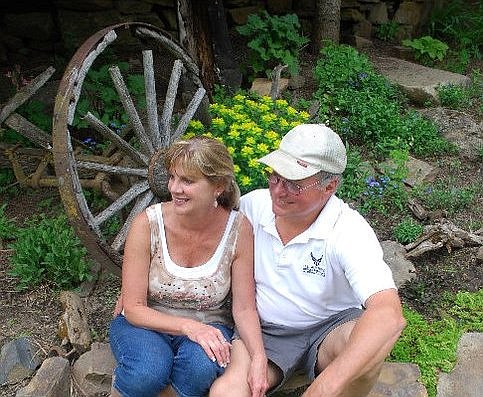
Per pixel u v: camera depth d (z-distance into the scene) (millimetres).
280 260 2523
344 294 2553
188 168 2395
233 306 2613
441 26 7723
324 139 2350
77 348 3260
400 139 5125
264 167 3807
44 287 3754
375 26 7414
